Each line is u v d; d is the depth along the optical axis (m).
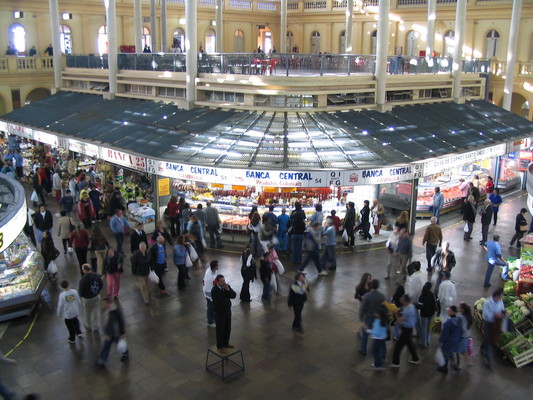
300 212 15.18
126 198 19.34
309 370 10.05
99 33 34.50
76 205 19.83
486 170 24.30
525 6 30.58
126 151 18.48
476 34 33.00
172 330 11.55
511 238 17.97
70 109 25.70
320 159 16.64
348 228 16.56
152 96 23.23
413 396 9.30
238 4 40.50
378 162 16.97
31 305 12.12
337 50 40.22
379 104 21.09
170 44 37.88
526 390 9.53
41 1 31.55
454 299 11.27
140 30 29.17
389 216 18.55
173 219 17.17
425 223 19.59
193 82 21.00
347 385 9.60
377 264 15.39
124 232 15.66
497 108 26.17
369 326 10.05
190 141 18.16
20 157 24.42
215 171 16.36
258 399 9.18
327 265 15.15
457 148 19.75
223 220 17.50
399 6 36.47
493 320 10.15
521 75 29.53
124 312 12.34
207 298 11.52
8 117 27.34
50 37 32.47
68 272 14.67
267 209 17.73
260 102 19.55
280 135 17.89
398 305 10.75
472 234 18.34
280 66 19.50
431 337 11.38
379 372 10.00
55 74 29.56
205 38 39.50
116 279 12.59
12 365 10.22
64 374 9.93
